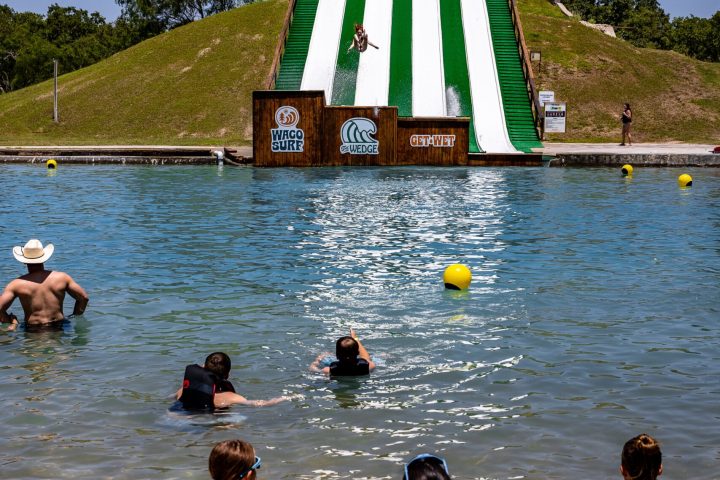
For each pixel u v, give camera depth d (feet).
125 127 150.51
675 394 26.04
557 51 174.60
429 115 112.57
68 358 29.68
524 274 42.88
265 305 36.78
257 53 171.83
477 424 23.72
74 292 34.60
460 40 128.98
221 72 166.50
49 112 158.92
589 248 49.88
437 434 23.02
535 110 115.75
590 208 66.49
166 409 24.90
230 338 32.04
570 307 36.47
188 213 63.46
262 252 48.39
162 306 36.58
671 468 20.81
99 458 21.36
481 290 39.52
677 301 37.47
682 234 54.70
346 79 120.37
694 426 23.49
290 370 28.48
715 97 160.86
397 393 26.30
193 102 156.76
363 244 50.88
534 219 60.70
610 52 175.83
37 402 25.38
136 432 23.13
